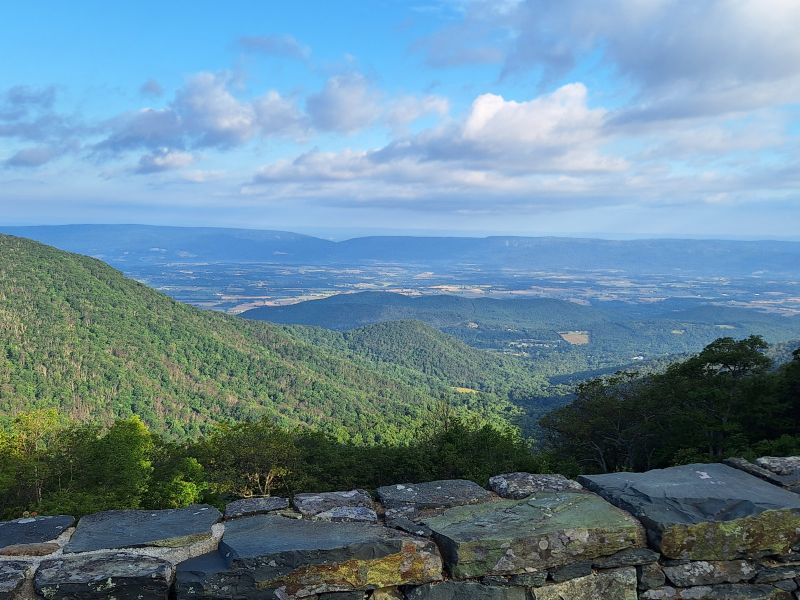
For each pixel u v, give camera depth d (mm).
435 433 31125
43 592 2955
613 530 3527
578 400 30547
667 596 3545
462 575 3344
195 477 24969
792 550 3652
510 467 26031
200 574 3111
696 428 24516
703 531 3535
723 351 25828
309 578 3227
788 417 23359
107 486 20703
